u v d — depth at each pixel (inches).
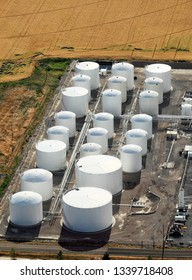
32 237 7485.2
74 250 7293.3
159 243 7372.1
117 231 7539.4
